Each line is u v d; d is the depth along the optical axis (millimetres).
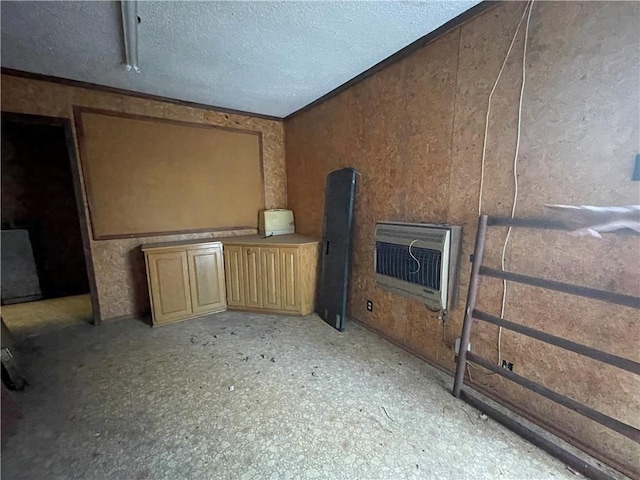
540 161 1522
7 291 3730
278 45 2064
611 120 1280
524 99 1557
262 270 3221
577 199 1411
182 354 2438
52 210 3961
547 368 1578
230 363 2297
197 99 3193
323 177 3287
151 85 2805
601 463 1399
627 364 1210
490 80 1696
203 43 2020
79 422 1700
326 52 2182
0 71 2420
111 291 3096
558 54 1415
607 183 1312
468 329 1792
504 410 1749
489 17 1662
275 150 3916
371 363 2268
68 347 2564
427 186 2143
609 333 1351
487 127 1736
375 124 2527
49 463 1436
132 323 3053
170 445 1537
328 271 3061
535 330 1511
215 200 3562
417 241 2072
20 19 1742
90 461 1446
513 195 1648
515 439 1550
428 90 2057
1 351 1922
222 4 1608
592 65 1313
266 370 2197
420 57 2080
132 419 1721
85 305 3662
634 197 1245
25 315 3328
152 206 3205
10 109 2498
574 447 1485
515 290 1678
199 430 1636
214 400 1877
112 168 2961
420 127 2145
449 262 1930
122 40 2008
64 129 2715
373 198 2633
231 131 3572
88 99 2779
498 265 1740
